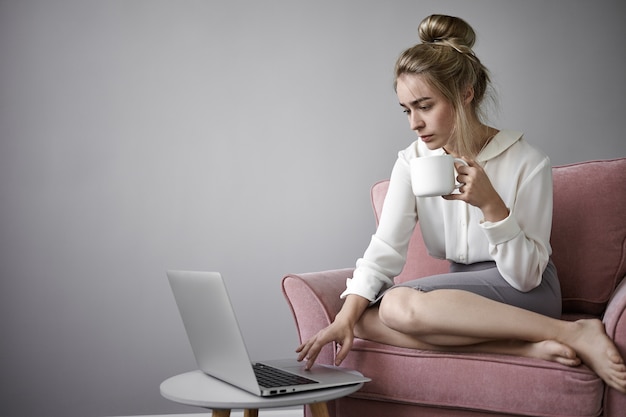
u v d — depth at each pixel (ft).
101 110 8.23
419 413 5.02
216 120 8.38
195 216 8.32
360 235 8.45
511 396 4.63
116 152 8.24
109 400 8.13
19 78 8.13
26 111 8.13
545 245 5.25
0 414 8.00
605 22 8.49
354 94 8.48
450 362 4.84
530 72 8.49
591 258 6.31
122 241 8.21
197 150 8.34
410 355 5.00
